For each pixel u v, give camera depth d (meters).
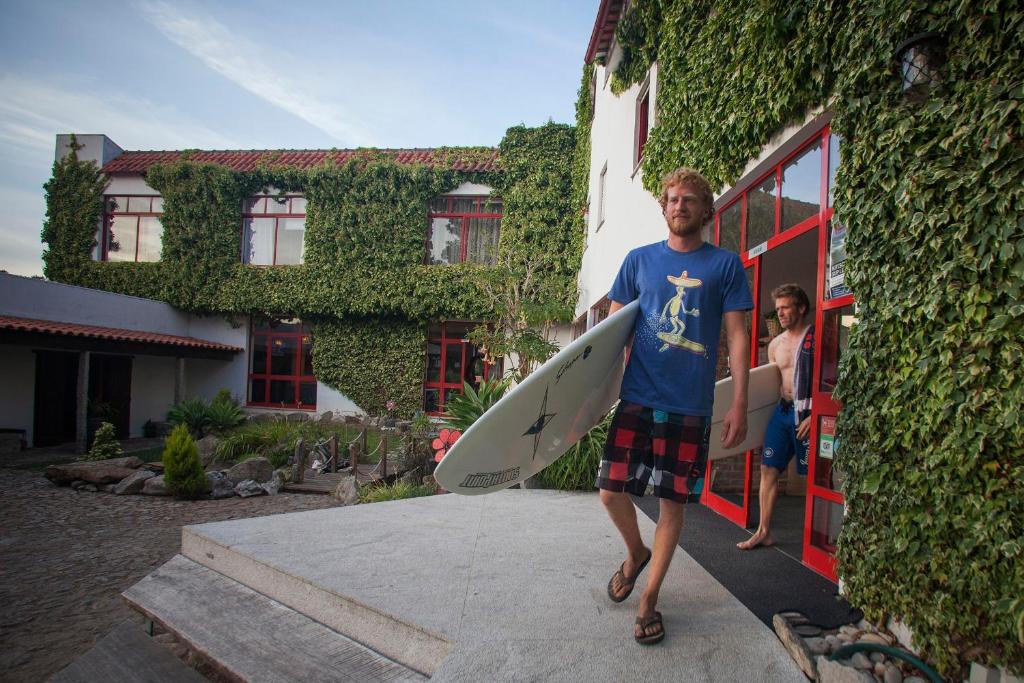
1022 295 1.59
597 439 5.64
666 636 2.04
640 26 7.17
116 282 17.30
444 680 1.77
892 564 2.00
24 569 5.08
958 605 1.73
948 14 1.91
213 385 17.64
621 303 2.33
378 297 16.45
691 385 2.05
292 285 16.83
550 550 3.11
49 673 3.31
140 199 17.81
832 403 2.82
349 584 2.54
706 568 2.85
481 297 15.91
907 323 1.98
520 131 16.17
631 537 2.24
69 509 7.40
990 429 1.65
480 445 2.13
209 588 3.05
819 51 2.79
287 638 2.46
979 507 1.67
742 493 3.86
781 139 3.40
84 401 12.51
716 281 2.08
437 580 2.60
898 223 2.05
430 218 16.92
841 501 2.71
